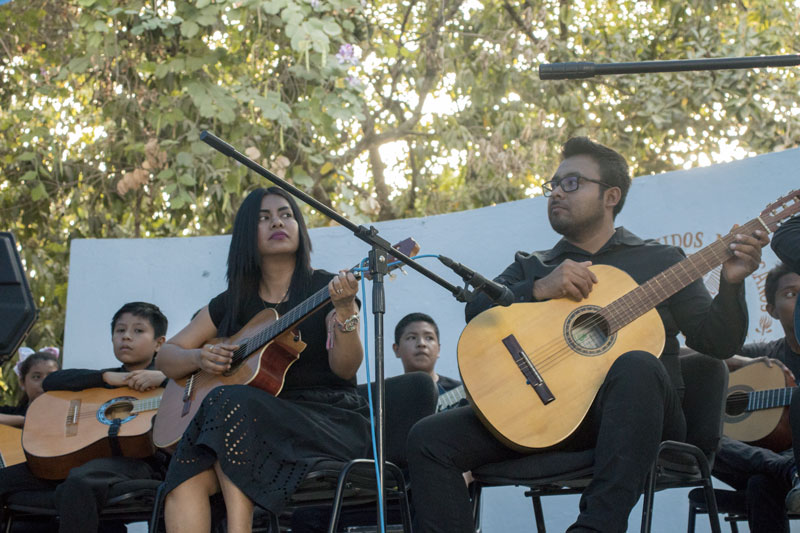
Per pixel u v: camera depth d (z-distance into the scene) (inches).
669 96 322.7
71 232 303.6
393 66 366.3
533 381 105.2
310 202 101.6
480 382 106.2
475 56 328.2
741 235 106.6
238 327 124.5
